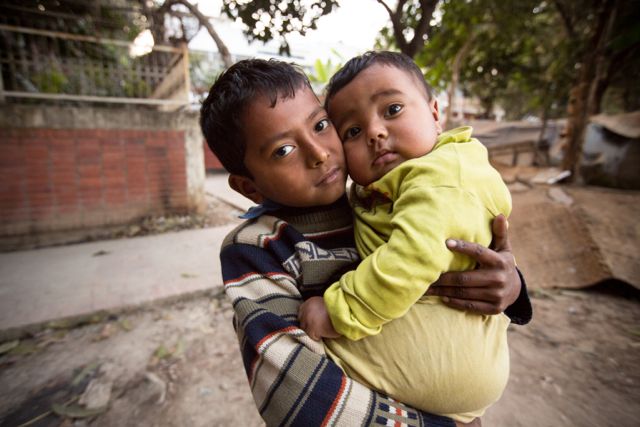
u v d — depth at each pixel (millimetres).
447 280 756
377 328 717
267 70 785
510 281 765
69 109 4598
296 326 751
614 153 5266
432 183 730
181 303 3170
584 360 2443
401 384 731
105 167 4930
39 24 5211
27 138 4445
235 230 916
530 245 3889
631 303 3152
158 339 2674
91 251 4277
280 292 794
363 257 836
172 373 2328
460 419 783
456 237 707
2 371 2332
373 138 832
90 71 5410
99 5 5375
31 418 1983
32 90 5277
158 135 5230
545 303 3172
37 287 3297
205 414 2027
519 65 7570
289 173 775
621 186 5102
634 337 2682
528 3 4762
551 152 7945
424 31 3123
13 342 2604
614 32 5184
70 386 2207
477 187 748
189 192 5598
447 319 753
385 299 672
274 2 2525
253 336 728
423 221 689
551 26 7059
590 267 3420
